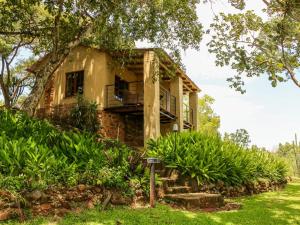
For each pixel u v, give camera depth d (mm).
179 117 18656
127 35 12891
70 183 6047
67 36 13422
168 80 19812
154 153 9719
